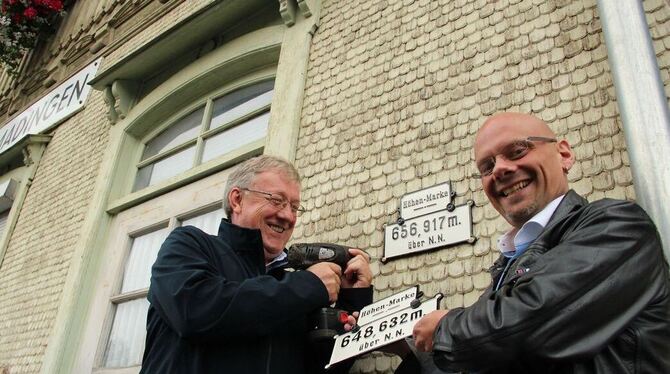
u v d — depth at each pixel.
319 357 1.56
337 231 2.07
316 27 2.79
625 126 1.46
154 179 3.55
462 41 2.11
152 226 3.25
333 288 1.45
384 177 2.04
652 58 1.50
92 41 4.98
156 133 3.81
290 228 1.68
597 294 0.91
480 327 0.97
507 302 0.97
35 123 5.04
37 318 3.47
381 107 2.23
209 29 3.49
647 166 1.36
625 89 1.49
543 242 1.10
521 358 0.94
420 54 2.22
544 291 0.93
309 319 1.52
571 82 1.72
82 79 4.71
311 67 2.67
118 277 3.25
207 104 3.50
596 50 1.71
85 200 3.77
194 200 3.05
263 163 1.71
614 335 0.90
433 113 2.03
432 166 1.92
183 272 1.35
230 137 3.18
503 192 1.32
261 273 1.55
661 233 1.27
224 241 1.54
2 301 3.91
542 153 1.31
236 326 1.28
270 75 3.15
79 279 3.32
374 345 1.31
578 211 1.09
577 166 1.59
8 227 4.34
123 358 2.95
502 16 2.03
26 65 5.79
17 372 3.33
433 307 1.25
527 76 1.84
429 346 1.13
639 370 0.90
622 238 0.96
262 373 1.34
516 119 1.36
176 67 3.77
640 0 1.60
